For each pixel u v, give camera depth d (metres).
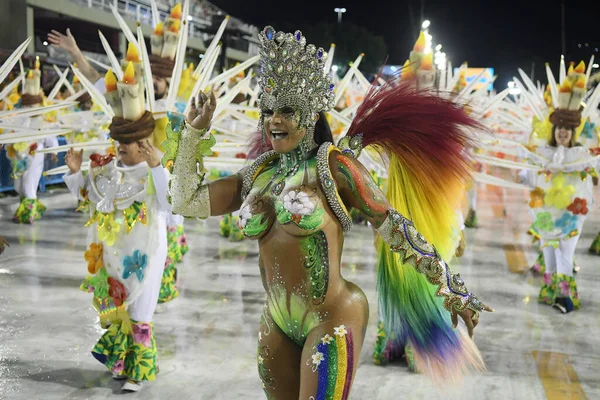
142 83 4.05
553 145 5.88
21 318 5.36
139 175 4.00
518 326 5.38
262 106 2.50
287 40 2.41
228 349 4.75
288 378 2.61
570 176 5.82
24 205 9.66
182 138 2.58
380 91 2.82
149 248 4.00
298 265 2.46
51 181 13.28
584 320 5.59
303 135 2.48
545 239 5.94
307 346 2.45
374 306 5.88
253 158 3.10
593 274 7.40
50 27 14.39
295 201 2.41
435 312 2.88
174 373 4.29
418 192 2.84
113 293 3.99
